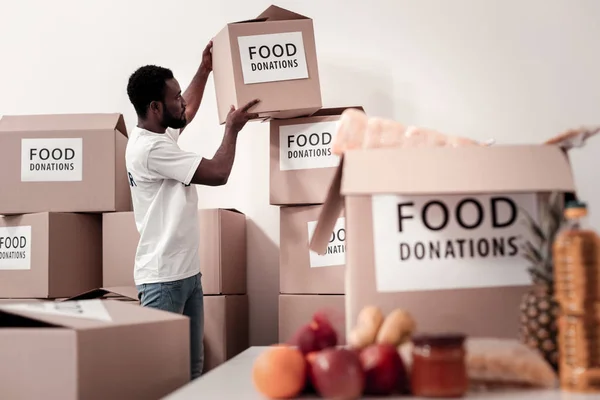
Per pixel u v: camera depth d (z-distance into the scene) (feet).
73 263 9.00
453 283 3.36
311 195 8.31
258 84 7.98
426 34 9.75
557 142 3.44
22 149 8.95
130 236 8.84
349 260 3.40
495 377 2.92
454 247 3.39
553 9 9.57
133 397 3.66
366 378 2.84
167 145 8.01
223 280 8.82
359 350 3.04
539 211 3.41
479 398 2.77
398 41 9.78
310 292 8.32
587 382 2.87
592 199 9.28
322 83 9.87
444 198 3.42
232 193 10.06
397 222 3.41
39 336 3.29
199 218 8.84
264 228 9.95
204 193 10.12
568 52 9.51
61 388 3.24
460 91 9.64
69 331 3.26
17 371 3.31
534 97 9.53
